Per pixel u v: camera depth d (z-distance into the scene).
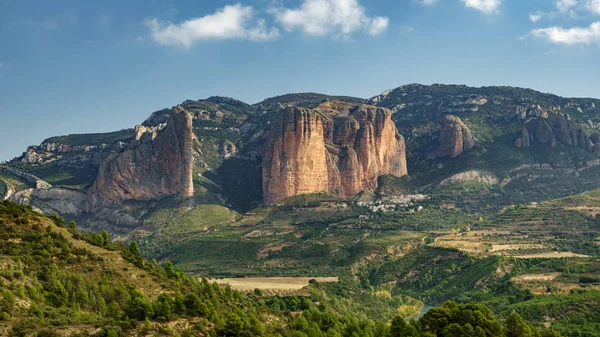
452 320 178.62
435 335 169.88
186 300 163.88
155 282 179.62
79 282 163.50
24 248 169.62
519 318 179.38
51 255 171.75
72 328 141.25
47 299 153.12
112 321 147.75
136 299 156.62
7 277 153.38
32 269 162.25
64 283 161.12
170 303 161.62
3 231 174.75
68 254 174.25
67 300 155.50
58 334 137.38
